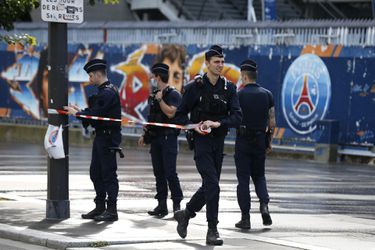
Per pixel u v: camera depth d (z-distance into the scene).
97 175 23.52
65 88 23.00
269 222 23.50
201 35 57.59
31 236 20.67
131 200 28.80
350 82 50.75
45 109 66.06
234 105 20.31
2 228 21.70
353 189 35.25
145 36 60.81
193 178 37.44
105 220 23.23
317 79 52.22
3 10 26.67
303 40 53.00
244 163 23.09
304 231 23.05
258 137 22.94
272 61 54.41
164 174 25.06
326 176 41.28
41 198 28.36
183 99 20.36
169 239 20.83
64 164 23.22
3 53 69.44
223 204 28.44
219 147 20.31
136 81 60.97
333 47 51.50
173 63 58.91
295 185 36.12
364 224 24.80
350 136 50.94
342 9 77.06
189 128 20.03
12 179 34.50
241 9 78.56
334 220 25.45
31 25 67.12
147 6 82.44
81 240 20.06
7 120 69.19
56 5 22.45
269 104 23.17
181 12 77.81
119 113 23.31
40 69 66.38
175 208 24.95
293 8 77.69
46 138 22.89
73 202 27.59
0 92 69.75
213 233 20.25
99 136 23.20
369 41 49.94
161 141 24.70
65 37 22.94
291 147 53.38
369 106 49.97
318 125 51.81
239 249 19.83
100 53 63.28
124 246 20.02
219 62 20.03
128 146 61.06
